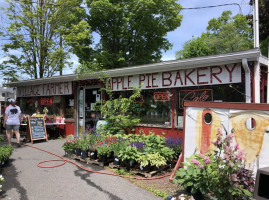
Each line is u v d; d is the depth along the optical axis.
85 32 15.41
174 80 6.91
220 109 3.89
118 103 7.70
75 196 4.00
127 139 6.27
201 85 6.38
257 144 3.45
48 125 10.12
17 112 8.26
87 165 5.78
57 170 5.43
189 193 3.85
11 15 13.50
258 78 5.54
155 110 7.52
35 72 15.16
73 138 6.86
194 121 4.21
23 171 5.36
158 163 4.88
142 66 7.18
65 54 15.20
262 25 14.89
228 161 3.07
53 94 10.86
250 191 3.17
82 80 9.66
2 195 4.05
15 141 9.34
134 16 19.55
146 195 4.02
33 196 4.00
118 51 21.44
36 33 14.38
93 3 18.48
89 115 9.77
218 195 3.24
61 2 14.52
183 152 4.32
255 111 3.51
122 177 4.91
